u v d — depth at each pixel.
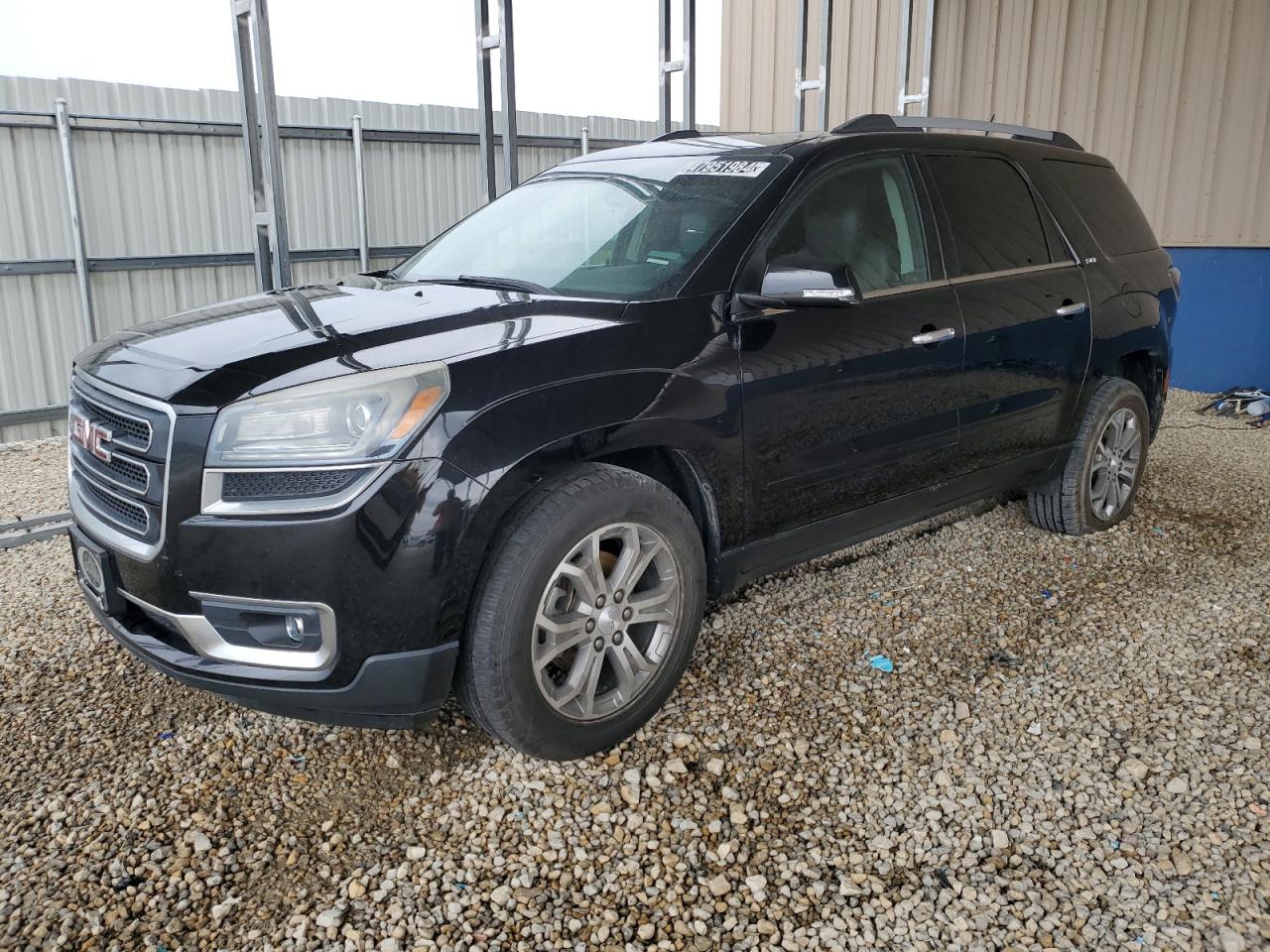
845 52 9.84
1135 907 2.06
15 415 8.02
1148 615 3.50
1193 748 2.65
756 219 2.88
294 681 2.17
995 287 3.52
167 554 2.16
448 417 2.17
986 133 4.05
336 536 2.09
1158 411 4.60
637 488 2.47
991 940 1.98
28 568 4.05
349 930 1.98
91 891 2.08
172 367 2.29
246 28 4.87
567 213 3.26
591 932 1.99
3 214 7.83
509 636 2.29
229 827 2.30
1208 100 8.07
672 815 2.36
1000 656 3.18
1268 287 8.09
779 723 2.76
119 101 8.34
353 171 9.91
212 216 8.91
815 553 3.17
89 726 2.73
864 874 2.17
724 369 2.66
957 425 3.40
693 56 6.20
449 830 2.30
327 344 2.30
